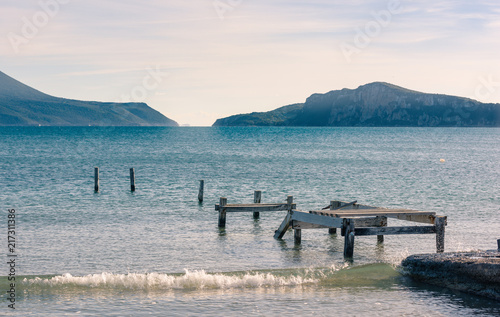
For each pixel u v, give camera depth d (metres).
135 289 14.18
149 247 19.98
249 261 18.09
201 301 13.21
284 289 14.42
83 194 36.44
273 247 20.47
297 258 18.67
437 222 18.66
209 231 23.48
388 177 50.16
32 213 27.95
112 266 17.17
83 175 50.41
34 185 41.66
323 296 13.77
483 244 20.98
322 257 18.91
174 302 13.09
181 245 20.41
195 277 14.81
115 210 29.27
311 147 119.81
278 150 105.31
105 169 57.50
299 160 75.00
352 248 18.30
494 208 30.64
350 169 59.47
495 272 13.48
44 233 22.48
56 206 30.62
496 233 23.14
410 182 45.59
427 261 15.28
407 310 12.66
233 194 37.41
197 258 18.39
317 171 56.47
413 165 66.56
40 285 14.32
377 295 13.88
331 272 16.11
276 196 36.59
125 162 69.06
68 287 14.20
